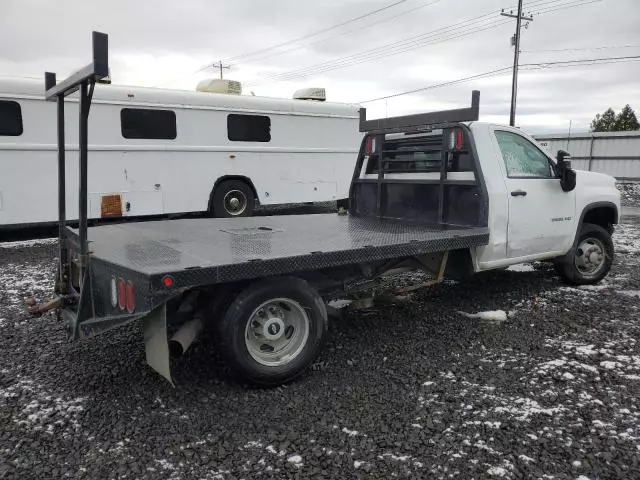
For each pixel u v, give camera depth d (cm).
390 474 253
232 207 1041
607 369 369
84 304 338
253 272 322
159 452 271
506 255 493
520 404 319
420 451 271
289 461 263
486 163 475
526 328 456
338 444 278
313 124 1121
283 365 342
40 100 832
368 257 375
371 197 591
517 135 516
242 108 1020
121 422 300
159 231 467
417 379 356
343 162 1180
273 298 338
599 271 599
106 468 258
